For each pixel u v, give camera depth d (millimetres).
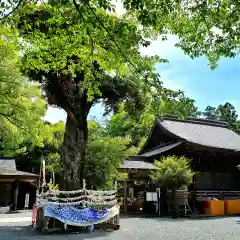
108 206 12992
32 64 9305
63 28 7453
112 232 11922
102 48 7008
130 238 10414
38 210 12906
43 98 15750
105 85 12875
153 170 21766
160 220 16953
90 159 19141
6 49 13031
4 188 26625
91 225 12133
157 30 7258
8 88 13992
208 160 25625
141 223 15320
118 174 20375
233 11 7270
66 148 13742
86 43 7207
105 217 12578
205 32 8125
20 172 25844
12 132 16250
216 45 8297
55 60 9180
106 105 14688
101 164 19406
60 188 13766
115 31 5750
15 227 13766
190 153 24859
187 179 18547
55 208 11859
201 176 25109
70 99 13797
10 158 29734
